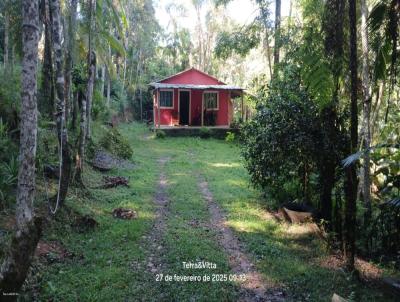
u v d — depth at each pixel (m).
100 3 9.09
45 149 8.18
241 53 12.10
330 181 6.54
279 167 7.35
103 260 4.98
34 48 4.03
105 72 26.72
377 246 5.94
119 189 8.85
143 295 4.21
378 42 5.58
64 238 5.53
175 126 21.77
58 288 4.13
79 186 7.86
